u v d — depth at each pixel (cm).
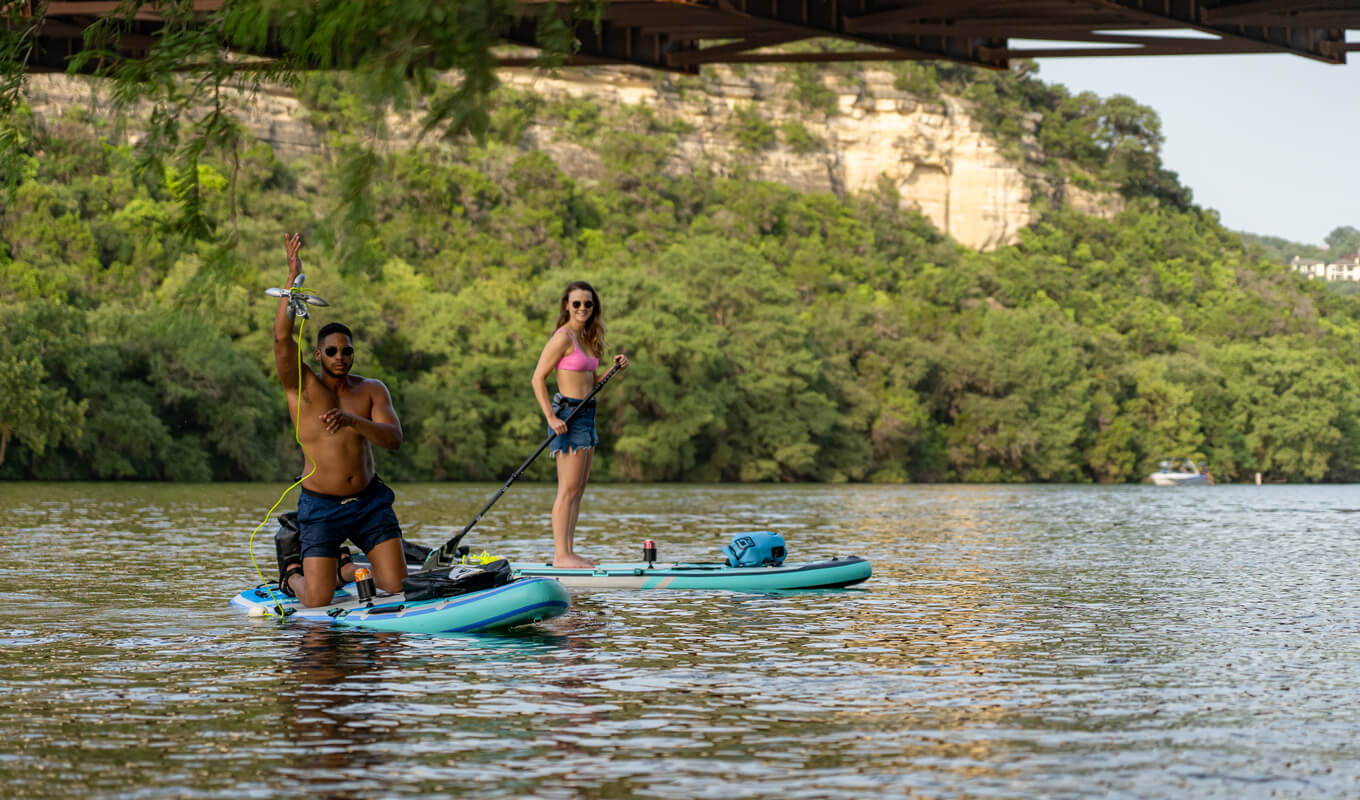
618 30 2369
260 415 5666
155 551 1527
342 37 601
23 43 917
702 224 10200
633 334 6738
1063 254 12075
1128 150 14000
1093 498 4728
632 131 11038
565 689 653
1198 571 1386
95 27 766
